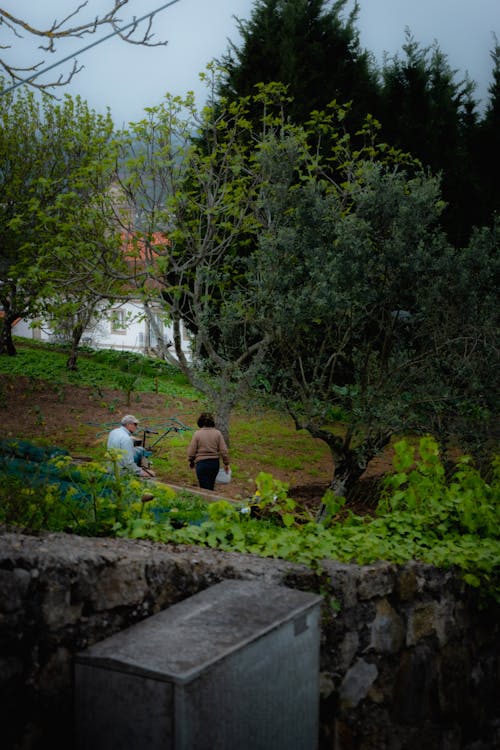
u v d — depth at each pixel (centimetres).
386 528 491
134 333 3606
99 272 1328
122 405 1847
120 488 476
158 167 1283
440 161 2031
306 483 1314
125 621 304
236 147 1377
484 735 472
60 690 277
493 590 468
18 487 449
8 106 1819
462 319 895
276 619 285
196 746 237
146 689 240
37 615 272
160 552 354
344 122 1988
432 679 423
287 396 1002
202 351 1623
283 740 286
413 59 2078
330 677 356
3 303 1794
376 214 946
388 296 927
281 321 924
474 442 863
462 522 514
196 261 1320
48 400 1775
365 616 380
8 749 260
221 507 470
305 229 1005
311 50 2031
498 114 2167
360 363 947
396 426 884
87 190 1402
